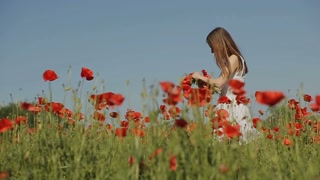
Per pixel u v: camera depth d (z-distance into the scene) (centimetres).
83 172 382
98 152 415
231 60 606
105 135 450
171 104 342
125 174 338
